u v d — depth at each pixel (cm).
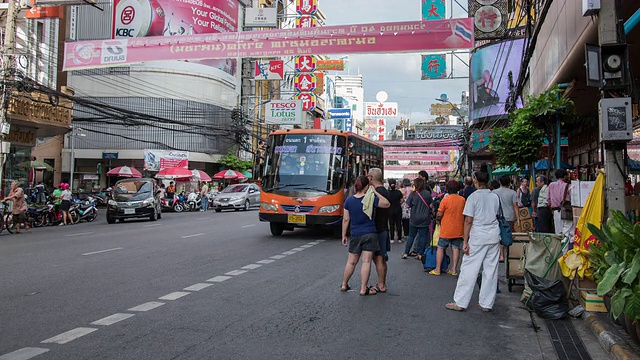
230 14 3938
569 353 507
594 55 642
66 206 2120
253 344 513
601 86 638
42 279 830
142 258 1074
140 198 2202
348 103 9100
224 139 3978
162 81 3641
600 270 546
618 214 536
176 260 1050
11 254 1130
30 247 1266
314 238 1509
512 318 644
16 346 491
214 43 1506
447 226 921
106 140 3591
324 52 1445
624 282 468
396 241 1454
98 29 3581
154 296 714
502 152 1463
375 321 612
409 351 504
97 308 642
